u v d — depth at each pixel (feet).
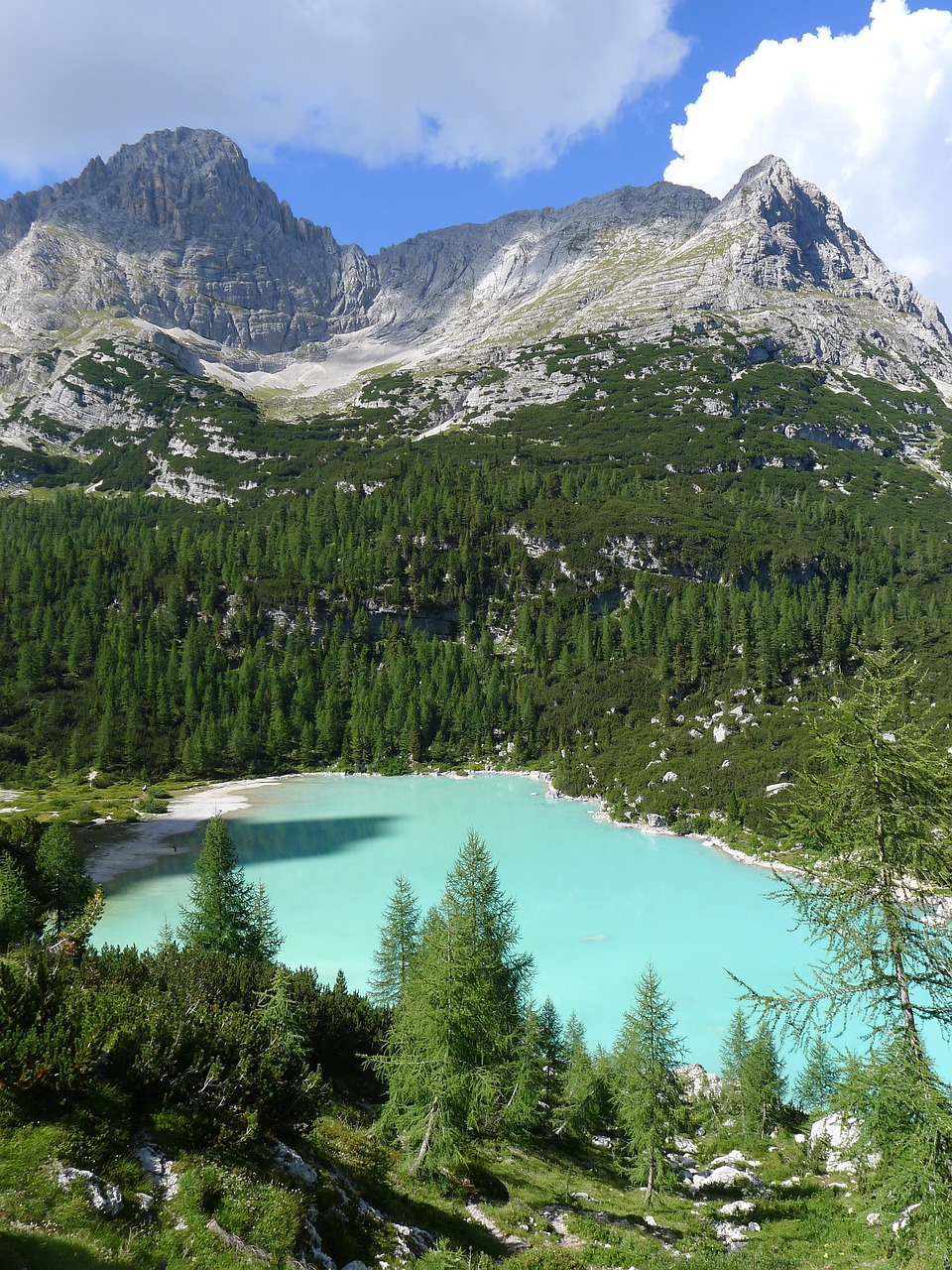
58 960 84.02
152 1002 71.15
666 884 330.75
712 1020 221.46
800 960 256.73
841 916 67.10
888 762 65.36
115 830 413.39
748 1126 171.12
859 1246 80.28
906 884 65.82
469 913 139.95
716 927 285.84
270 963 165.99
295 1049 77.51
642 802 449.89
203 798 508.12
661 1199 124.57
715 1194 132.57
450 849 379.55
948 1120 58.44
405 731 644.27
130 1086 59.11
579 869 350.84
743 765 447.83
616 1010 223.71
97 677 636.89
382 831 415.44
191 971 114.93
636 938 275.39
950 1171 60.18
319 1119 91.40
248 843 389.80
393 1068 103.71
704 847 384.68
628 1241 91.30
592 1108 158.40
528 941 272.72
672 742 522.88
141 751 577.43
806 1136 163.94
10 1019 57.41
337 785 562.66
